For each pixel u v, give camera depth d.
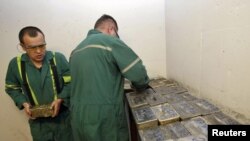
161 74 1.76
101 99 0.94
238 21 0.77
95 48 0.96
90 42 0.98
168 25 1.59
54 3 1.52
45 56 1.30
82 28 1.59
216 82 0.98
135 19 1.63
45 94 1.32
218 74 0.95
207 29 1.01
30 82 1.28
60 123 1.39
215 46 0.95
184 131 0.79
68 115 1.40
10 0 1.46
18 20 1.50
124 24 1.63
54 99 1.33
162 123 0.88
